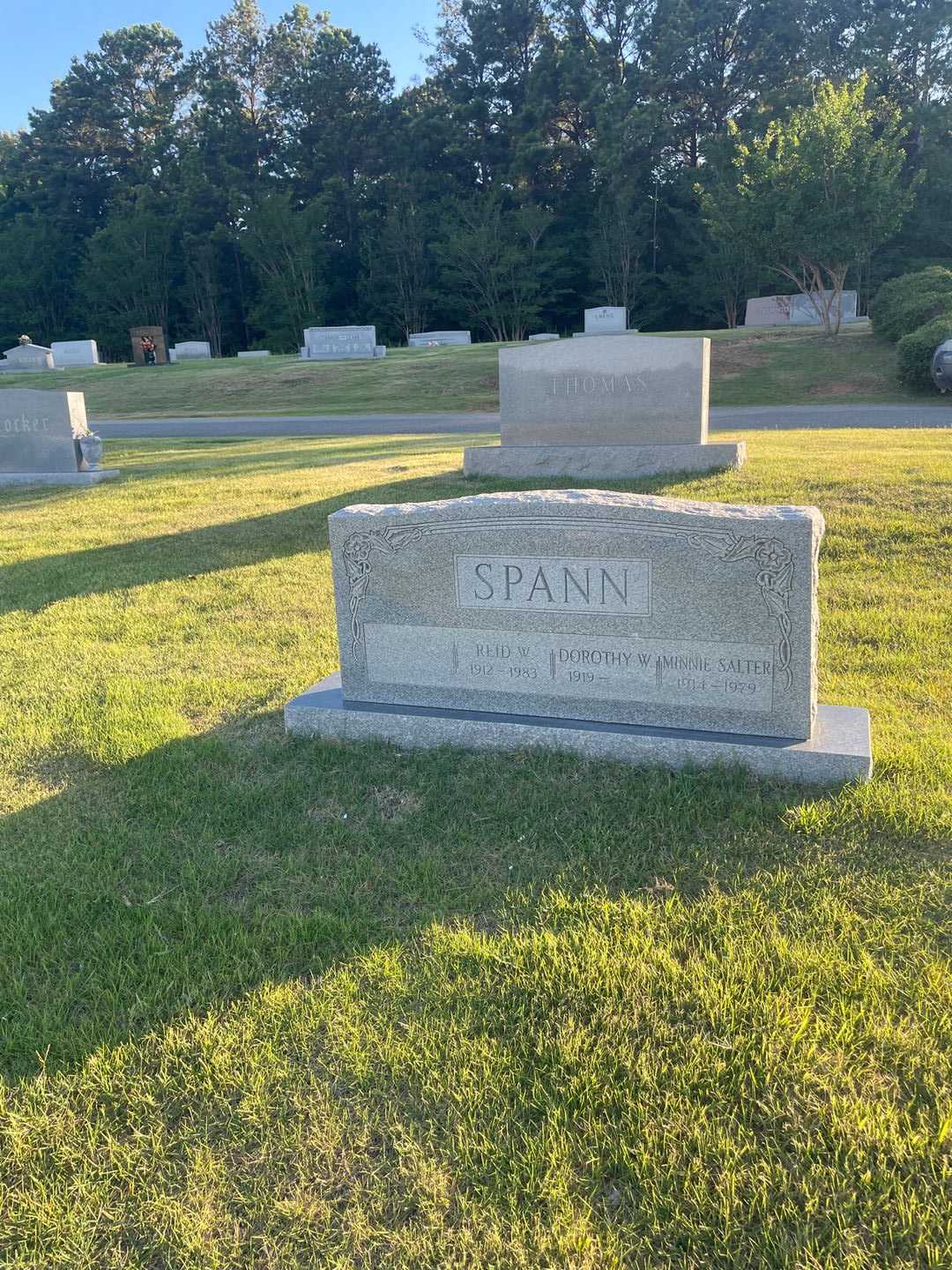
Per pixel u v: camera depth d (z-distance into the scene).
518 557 4.42
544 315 61.22
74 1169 2.46
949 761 4.24
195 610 7.32
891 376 26.42
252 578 8.12
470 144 60.44
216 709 5.36
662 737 4.30
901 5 54.66
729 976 2.98
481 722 4.58
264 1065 2.74
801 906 3.34
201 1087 2.68
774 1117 2.48
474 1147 2.44
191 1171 2.42
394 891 3.58
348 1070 2.72
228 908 3.49
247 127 67.12
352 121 64.94
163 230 63.19
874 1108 2.49
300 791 4.35
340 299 66.50
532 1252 2.17
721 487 9.82
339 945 3.27
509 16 60.19
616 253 56.28
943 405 22.34
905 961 3.02
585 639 4.42
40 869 3.78
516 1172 2.36
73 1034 2.88
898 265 47.25
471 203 56.84
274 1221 2.28
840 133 28.38
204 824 4.09
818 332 32.59
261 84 69.50
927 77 52.28
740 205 31.14
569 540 4.31
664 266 59.06
